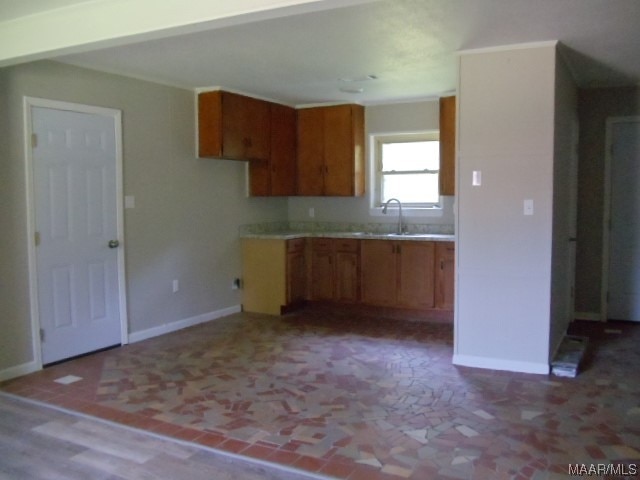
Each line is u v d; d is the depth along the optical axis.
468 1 3.04
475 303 4.21
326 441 2.99
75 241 4.50
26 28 3.41
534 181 3.97
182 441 3.00
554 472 2.64
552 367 4.05
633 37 3.75
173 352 4.69
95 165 4.63
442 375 4.05
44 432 3.13
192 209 5.61
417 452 2.86
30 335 4.18
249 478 2.62
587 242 5.74
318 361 4.41
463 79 4.10
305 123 6.54
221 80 5.17
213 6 2.78
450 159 5.79
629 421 3.22
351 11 3.21
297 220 6.97
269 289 6.17
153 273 5.21
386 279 5.92
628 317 5.69
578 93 5.63
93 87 4.58
